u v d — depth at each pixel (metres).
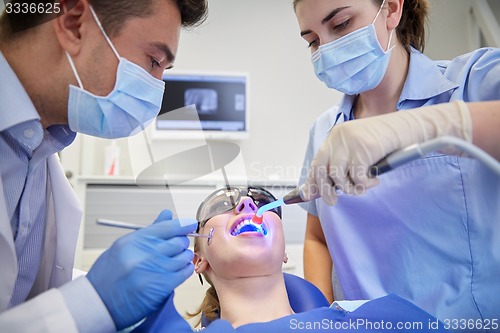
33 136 1.07
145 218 1.56
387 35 1.31
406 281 1.27
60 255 1.27
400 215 1.28
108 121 1.13
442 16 2.23
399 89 1.41
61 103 1.10
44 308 0.89
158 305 1.04
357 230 1.36
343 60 1.29
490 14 2.20
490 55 1.24
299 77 2.93
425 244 1.26
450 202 1.22
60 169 1.29
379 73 1.33
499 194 1.17
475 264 1.21
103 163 2.76
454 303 1.21
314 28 1.30
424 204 1.25
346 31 1.29
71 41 1.05
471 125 0.86
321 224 1.50
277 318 1.19
